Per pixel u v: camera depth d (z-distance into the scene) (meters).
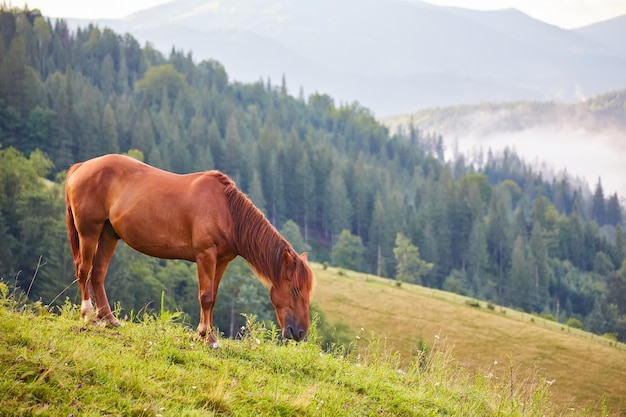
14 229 57.56
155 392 6.28
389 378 8.79
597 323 113.75
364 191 147.50
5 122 116.88
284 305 8.50
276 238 8.59
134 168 8.76
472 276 133.38
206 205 8.37
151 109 172.12
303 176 146.88
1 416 5.26
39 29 194.12
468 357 54.38
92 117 123.88
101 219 8.70
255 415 6.36
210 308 8.39
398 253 118.31
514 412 8.52
